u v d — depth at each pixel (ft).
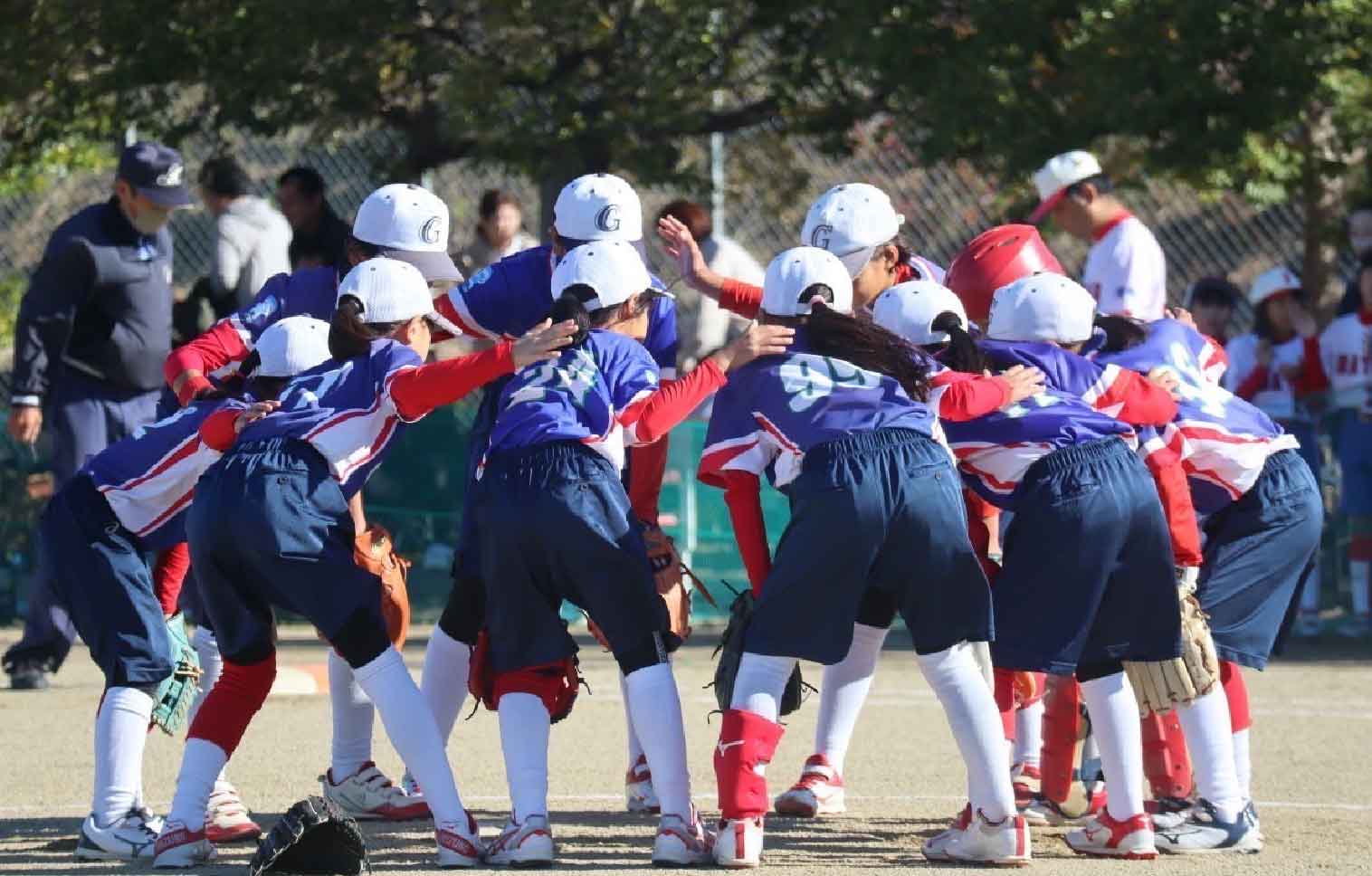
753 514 66.23
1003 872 62.85
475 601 73.10
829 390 64.13
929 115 142.41
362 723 76.43
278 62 146.72
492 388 73.41
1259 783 82.79
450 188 182.09
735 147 173.27
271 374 67.05
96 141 162.81
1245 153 156.35
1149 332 74.23
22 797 78.84
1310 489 73.41
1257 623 71.97
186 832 64.75
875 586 64.49
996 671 73.31
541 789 64.59
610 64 150.71
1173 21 141.90
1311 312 151.74
